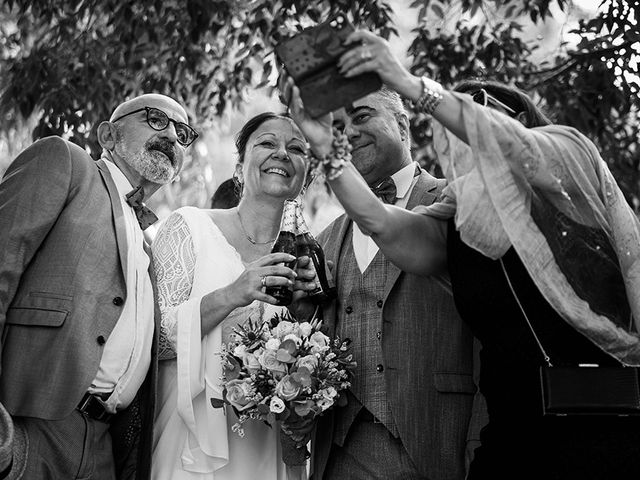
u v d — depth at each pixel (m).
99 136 4.39
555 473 2.91
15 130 8.34
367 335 3.89
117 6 7.72
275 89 7.61
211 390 3.96
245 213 4.34
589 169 3.05
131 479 3.93
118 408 3.84
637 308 2.96
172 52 7.65
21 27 7.99
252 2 7.85
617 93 6.98
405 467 3.76
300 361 3.74
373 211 3.25
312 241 4.05
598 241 3.02
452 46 7.52
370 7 7.20
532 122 3.38
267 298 3.88
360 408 3.84
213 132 9.19
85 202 3.93
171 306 4.07
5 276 3.69
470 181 3.04
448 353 3.84
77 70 7.58
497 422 3.08
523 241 2.91
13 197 3.82
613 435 2.91
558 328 3.00
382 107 4.12
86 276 3.79
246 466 4.00
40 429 3.65
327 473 3.89
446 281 3.48
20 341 3.70
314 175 4.32
